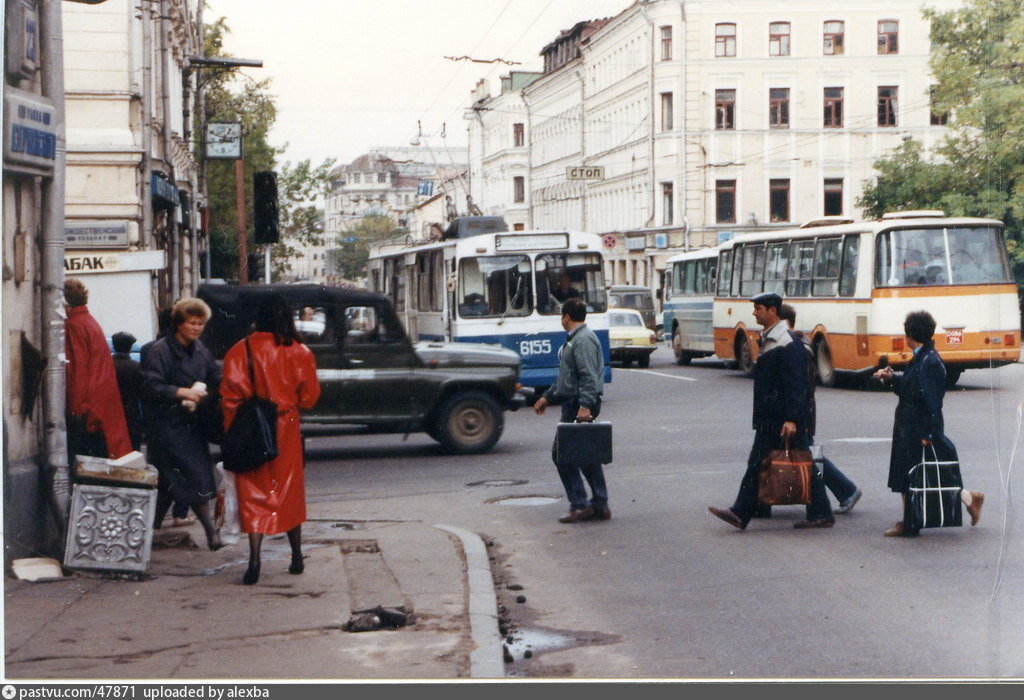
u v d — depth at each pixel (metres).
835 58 54.56
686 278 37.75
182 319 9.69
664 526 11.09
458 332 24.36
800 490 10.57
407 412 16.20
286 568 9.02
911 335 10.26
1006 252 24.11
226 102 31.86
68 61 23.23
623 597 8.50
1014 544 9.98
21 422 8.78
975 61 34.72
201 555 9.57
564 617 8.02
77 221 23.27
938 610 7.92
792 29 56.66
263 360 8.34
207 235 32.94
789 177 57.28
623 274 70.38
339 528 11.20
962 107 35.00
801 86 57.09
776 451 10.60
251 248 30.31
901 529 10.37
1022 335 29.94
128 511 8.57
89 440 9.34
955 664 6.76
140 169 23.47
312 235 31.73
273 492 8.51
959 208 35.25
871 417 19.52
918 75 51.91
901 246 23.88
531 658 7.11
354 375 15.98
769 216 58.56
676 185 61.41
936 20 34.97
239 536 10.10
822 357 26.11
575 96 79.56
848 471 14.07
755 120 58.56
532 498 12.97
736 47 59.41
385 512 12.26
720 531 10.80
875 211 41.72
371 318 16.12
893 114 53.25
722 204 60.12
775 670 6.72
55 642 6.92
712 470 14.48
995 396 22.00
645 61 63.88
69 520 8.51
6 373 8.53
